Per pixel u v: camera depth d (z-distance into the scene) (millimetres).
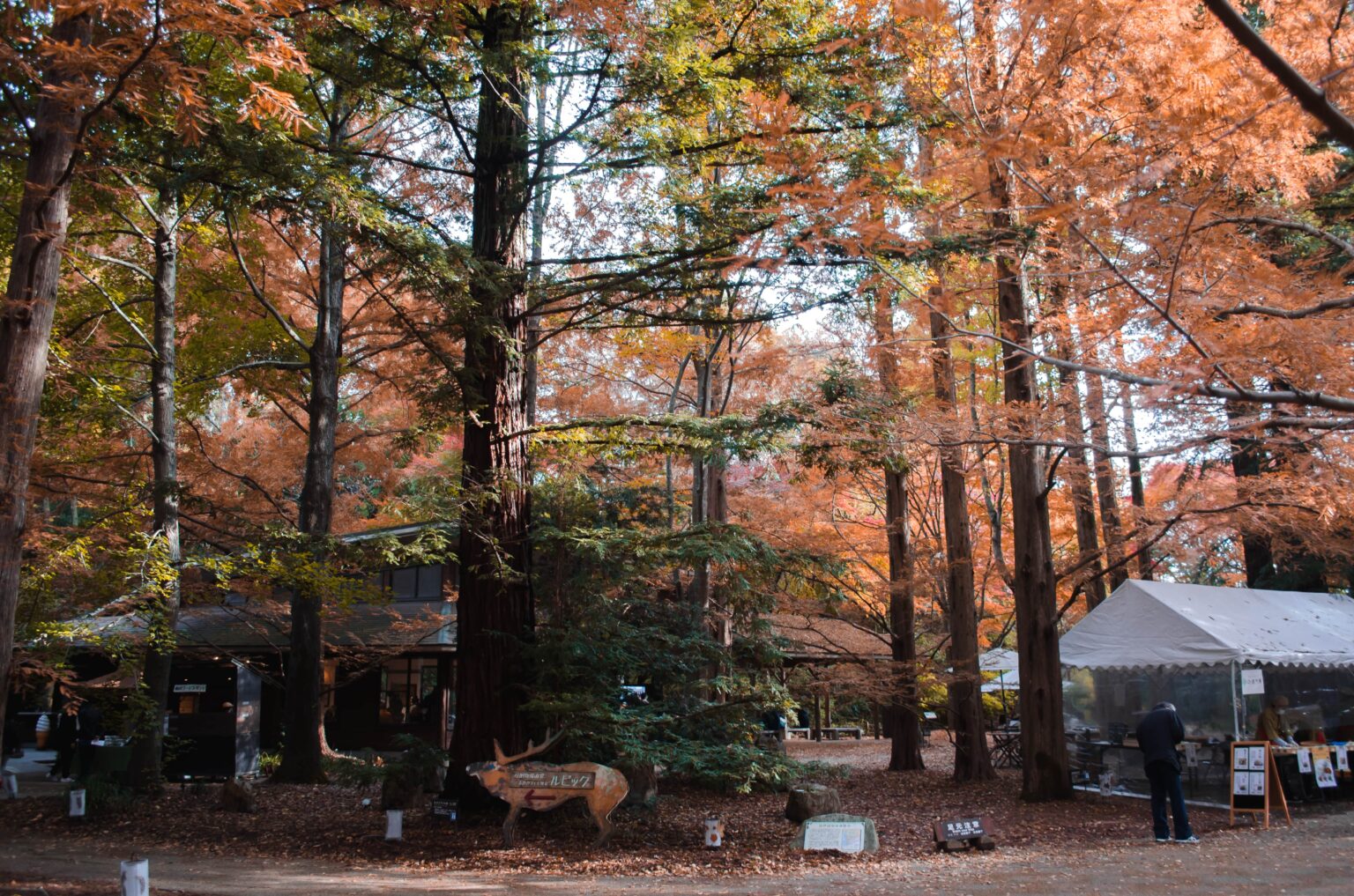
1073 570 15492
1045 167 5133
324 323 17531
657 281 12375
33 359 7133
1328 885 7867
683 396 21250
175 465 14555
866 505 23562
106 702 13062
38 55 6906
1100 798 14750
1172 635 14477
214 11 6082
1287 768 14062
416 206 13961
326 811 13344
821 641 25719
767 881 9008
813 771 12555
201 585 14453
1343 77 4457
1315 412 6188
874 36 5438
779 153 4547
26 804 13703
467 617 12570
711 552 11602
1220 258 5562
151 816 12883
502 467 12570
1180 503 12445
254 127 9508
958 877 8898
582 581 12812
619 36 9867
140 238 15070
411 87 11914
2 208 11305
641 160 11672
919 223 6605
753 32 11344
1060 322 7371
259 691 17641
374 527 22625
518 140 12133
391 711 22938
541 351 20328
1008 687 23156
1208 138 4750
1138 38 4645
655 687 13500
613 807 10789
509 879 9188
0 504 6832
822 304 11555
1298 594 17344
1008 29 5125
